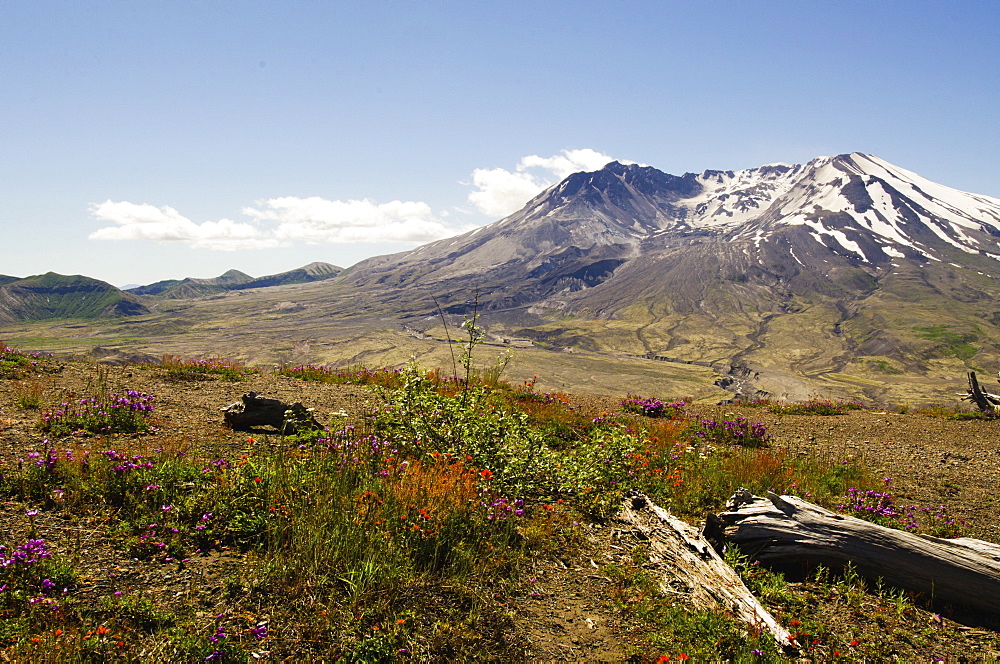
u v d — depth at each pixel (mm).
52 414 8211
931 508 9109
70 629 3877
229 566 4977
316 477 6457
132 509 5562
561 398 16969
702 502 8492
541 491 7777
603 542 6676
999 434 16250
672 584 5844
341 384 15664
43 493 5609
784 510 6988
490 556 5738
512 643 4641
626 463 8875
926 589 6238
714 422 14672
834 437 15125
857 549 6500
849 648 5320
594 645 4812
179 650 3828
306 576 4883
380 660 4160
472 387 9766
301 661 4027
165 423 8922
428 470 7039
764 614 5453
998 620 5969
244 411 9125
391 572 5035
